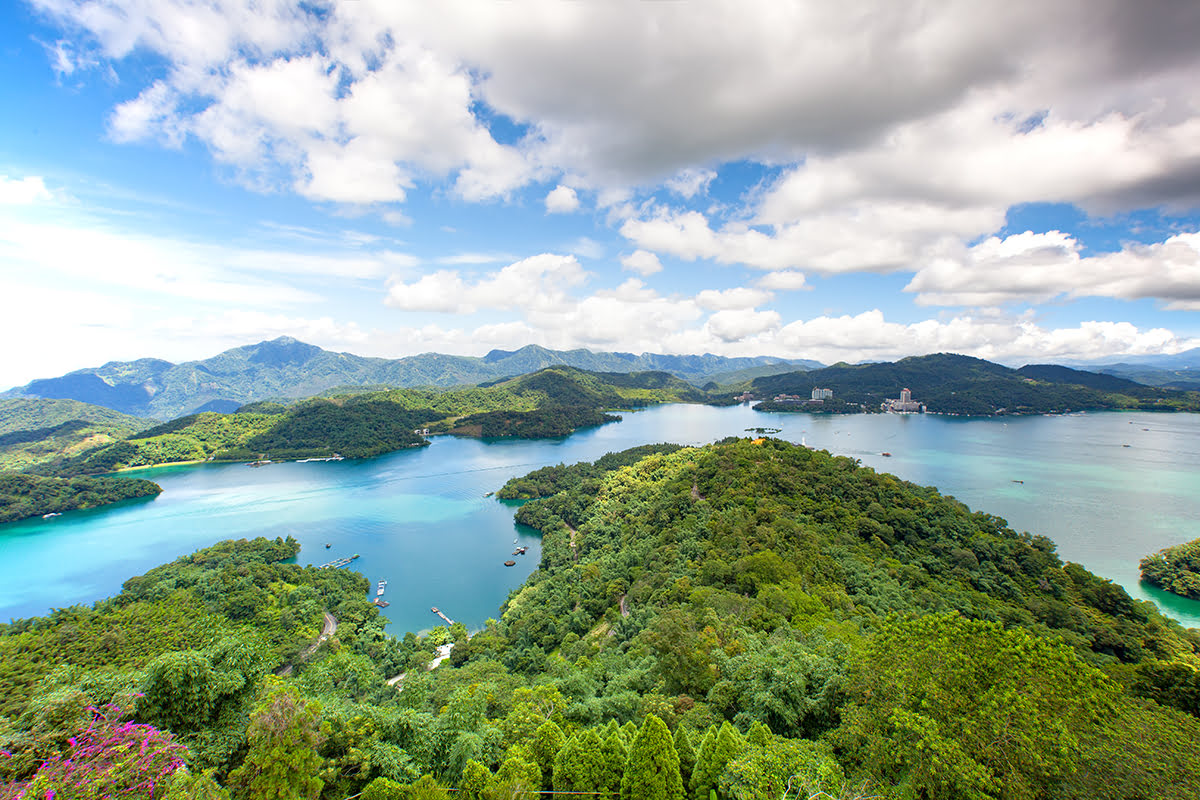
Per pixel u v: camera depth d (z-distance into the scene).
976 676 32.03
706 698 50.12
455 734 42.19
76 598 159.62
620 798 35.56
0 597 160.25
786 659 47.41
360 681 78.75
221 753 35.59
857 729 35.50
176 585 135.88
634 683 57.31
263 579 142.25
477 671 81.25
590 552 155.50
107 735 28.62
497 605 146.88
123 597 130.12
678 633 56.31
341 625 124.88
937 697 31.83
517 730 43.97
